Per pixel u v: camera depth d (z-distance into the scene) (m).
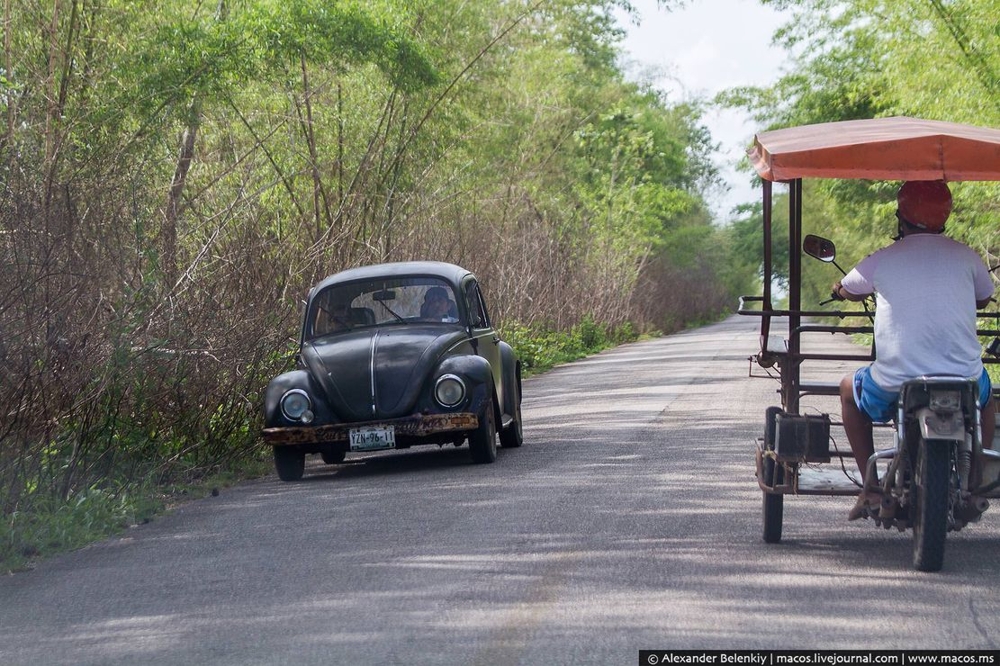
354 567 8.05
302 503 11.12
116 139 17.97
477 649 5.98
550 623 6.40
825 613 6.48
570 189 48.81
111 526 10.37
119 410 12.66
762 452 8.32
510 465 12.75
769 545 8.30
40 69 17.34
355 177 25.27
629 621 6.39
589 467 12.29
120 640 6.51
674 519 9.30
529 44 39.03
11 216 11.48
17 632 6.86
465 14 28.05
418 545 8.67
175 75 18.70
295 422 12.56
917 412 7.07
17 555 9.18
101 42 18.48
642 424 16.09
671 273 78.50
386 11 24.11
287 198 24.50
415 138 26.80
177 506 11.58
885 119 8.72
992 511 9.43
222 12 21.23
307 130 24.94
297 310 16.27
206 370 13.73
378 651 6.00
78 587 8.00
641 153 59.94
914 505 7.32
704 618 6.42
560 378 27.38
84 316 11.85
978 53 23.06
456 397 12.55
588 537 8.70
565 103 43.78
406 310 13.84
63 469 11.26
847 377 7.82
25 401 11.09
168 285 13.49
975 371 7.29
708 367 28.09
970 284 7.41
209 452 13.71
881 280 7.47
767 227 8.36
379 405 12.52
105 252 12.85
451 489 11.30
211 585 7.77
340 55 22.06
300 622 6.66
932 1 23.48
